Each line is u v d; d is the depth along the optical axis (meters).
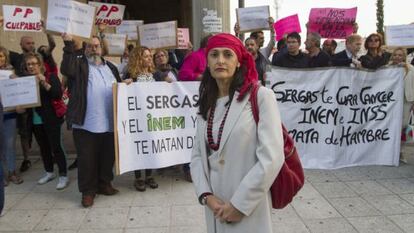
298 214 4.22
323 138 5.64
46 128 5.16
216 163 2.02
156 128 5.01
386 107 5.67
